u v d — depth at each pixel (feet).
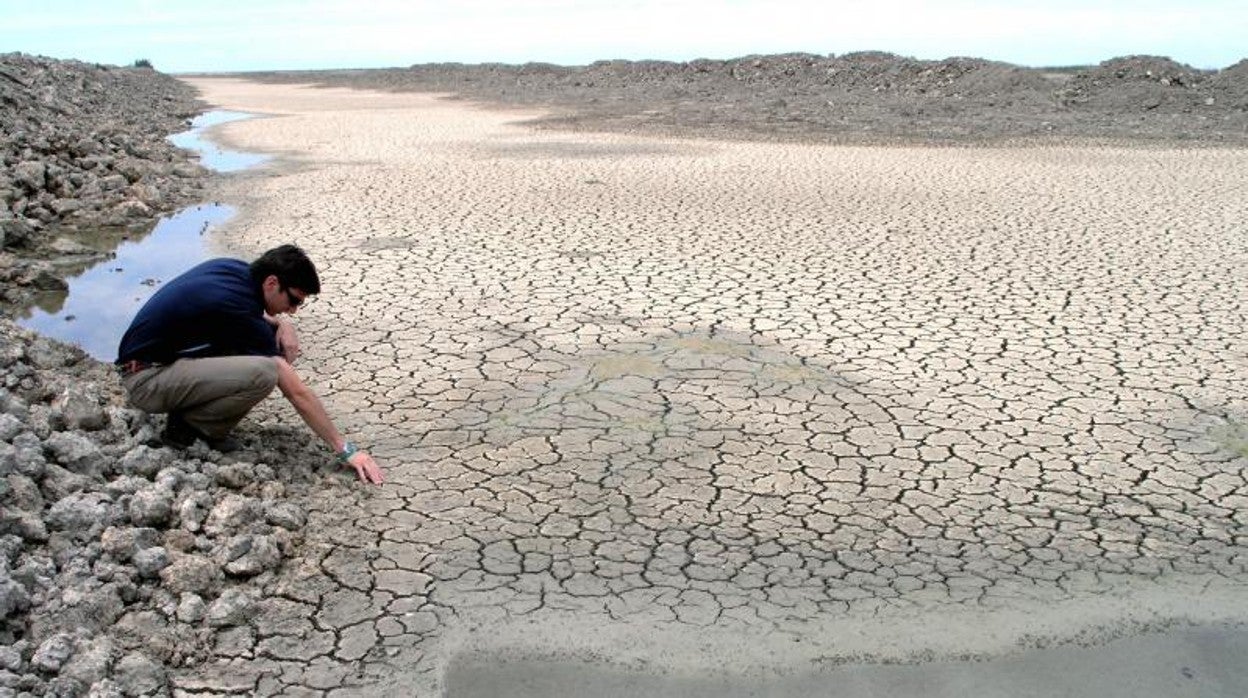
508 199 38.37
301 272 14.52
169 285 14.55
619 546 13.20
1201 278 26.50
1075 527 13.84
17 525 11.73
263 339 14.69
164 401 14.32
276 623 11.37
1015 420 17.26
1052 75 108.68
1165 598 12.25
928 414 17.47
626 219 34.17
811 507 14.29
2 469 12.42
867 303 23.93
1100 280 26.22
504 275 26.30
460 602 11.91
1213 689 10.70
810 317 22.76
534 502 14.30
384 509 14.01
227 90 142.51
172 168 44.80
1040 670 10.98
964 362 19.98
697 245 30.07
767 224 33.42
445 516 13.85
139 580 11.67
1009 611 11.96
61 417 14.37
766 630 11.53
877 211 35.96
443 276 26.22
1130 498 14.64
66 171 38.01
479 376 19.03
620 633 11.42
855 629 11.58
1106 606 12.08
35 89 61.72
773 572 12.67
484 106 97.45
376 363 19.67
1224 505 14.46
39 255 29.35
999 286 25.55
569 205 36.94
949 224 33.58
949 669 10.98
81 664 9.96
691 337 21.30
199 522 12.70
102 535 12.06
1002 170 46.88
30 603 10.77
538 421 17.02
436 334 21.45
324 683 10.45
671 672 10.84
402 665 10.78
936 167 47.96
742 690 10.61
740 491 14.73
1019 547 13.34
